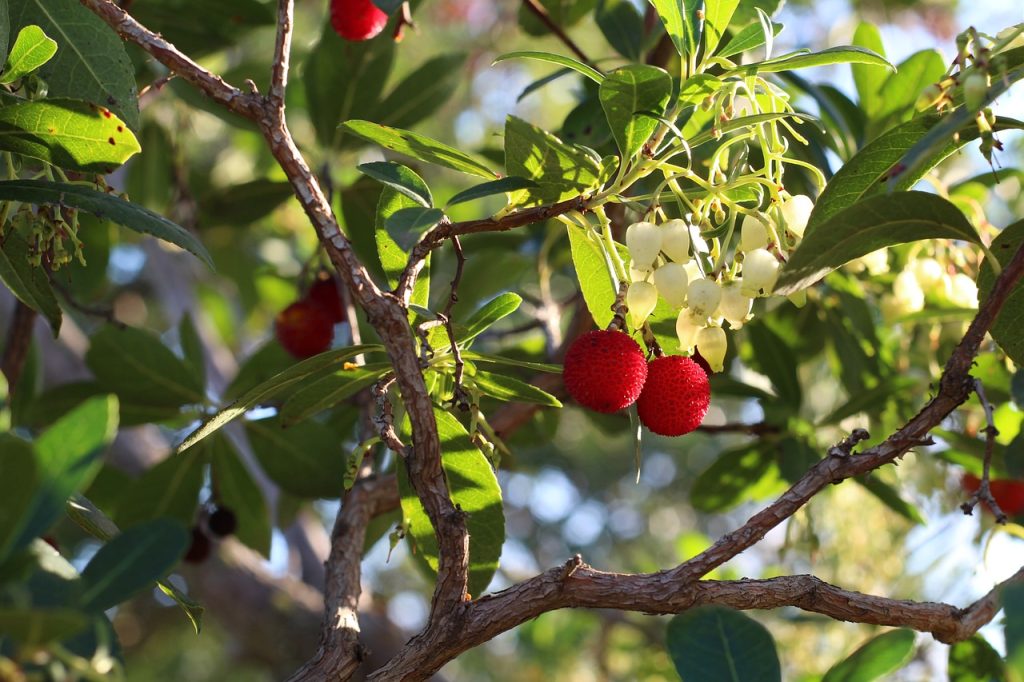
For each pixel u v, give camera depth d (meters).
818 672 1.01
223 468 0.95
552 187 0.73
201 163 1.46
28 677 0.63
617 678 1.27
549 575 0.71
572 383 0.73
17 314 0.94
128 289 1.67
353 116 0.99
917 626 0.72
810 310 1.01
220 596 1.22
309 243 1.47
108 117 0.73
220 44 0.98
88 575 0.65
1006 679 0.76
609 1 0.94
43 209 0.74
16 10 0.76
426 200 0.71
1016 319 0.72
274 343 0.95
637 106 0.71
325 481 0.93
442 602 0.71
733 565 1.17
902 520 1.00
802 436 0.95
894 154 0.73
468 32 1.86
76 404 0.96
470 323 0.75
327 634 0.77
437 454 0.70
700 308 0.72
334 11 0.88
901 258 0.92
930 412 0.70
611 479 2.29
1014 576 0.72
